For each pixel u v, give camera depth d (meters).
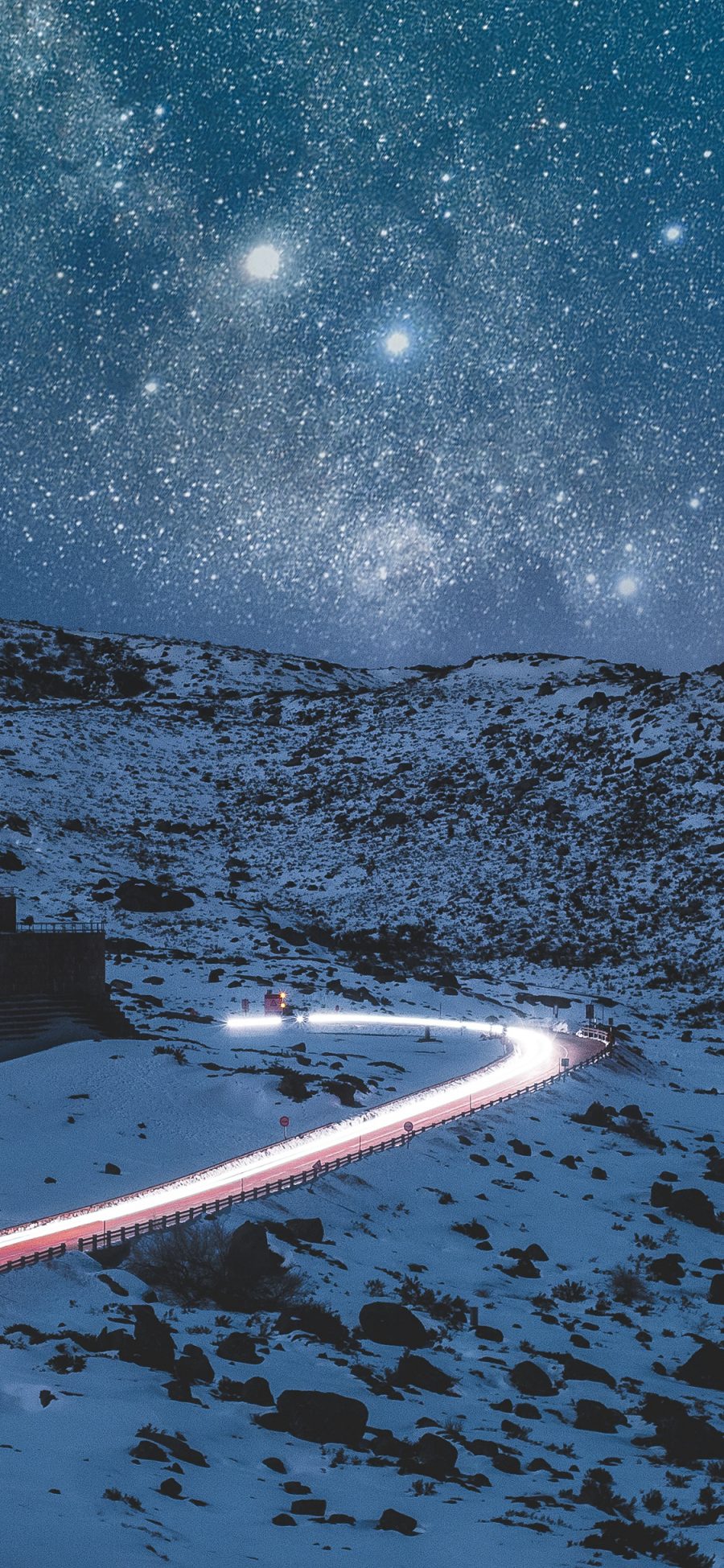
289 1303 33.06
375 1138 49.72
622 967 102.06
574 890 114.50
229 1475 21.30
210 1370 26.41
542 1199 48.50
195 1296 32.47
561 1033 78.62
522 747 143.38
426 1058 66.56
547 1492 24.33
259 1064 58.09
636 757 135.00
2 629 186.88
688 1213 49.44
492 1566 19.23
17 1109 47.53
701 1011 92.69
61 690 172.88
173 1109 49.62
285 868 121.25
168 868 115.12
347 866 121.06
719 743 134.50
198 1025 67.12
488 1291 38.75
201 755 150.38
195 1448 22.12
